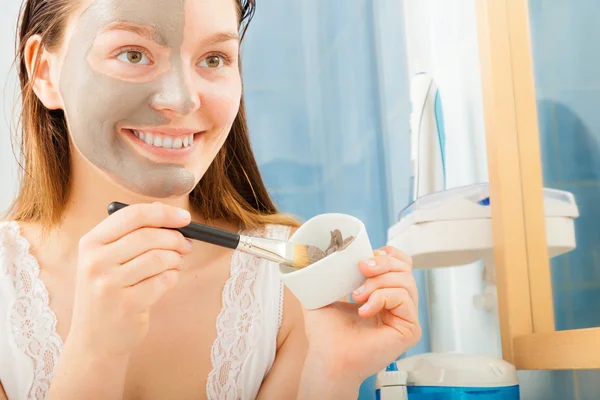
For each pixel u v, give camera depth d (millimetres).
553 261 807
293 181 1844
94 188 797
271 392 807
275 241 609
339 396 673
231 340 822
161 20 659
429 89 1098
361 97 1635
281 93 1872
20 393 781
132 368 789
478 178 1024
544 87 822
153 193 690
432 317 1232
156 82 665
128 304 589
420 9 1242
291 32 1896
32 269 812
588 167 724
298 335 840
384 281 622
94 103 667
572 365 727
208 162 716
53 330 787
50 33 715
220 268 850
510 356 853
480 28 916
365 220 1645
